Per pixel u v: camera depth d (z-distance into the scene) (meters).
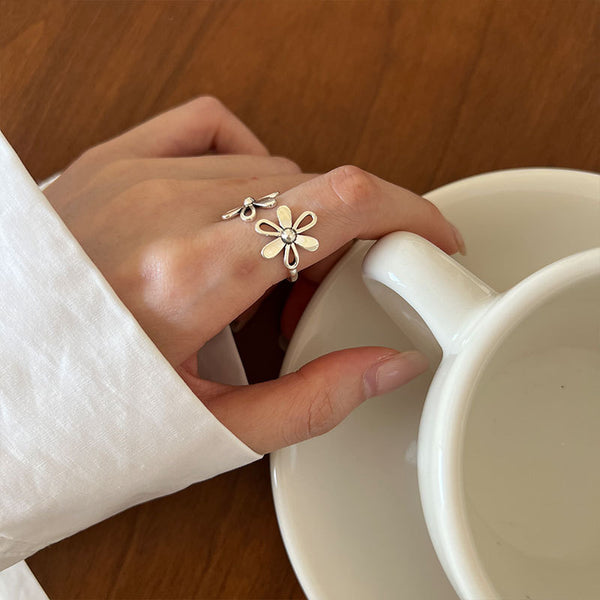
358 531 0.23
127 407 0.20
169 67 0.28
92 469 0.20
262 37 0.28
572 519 0.23
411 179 0.28
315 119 0.28
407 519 0.23
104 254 0.22
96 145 0.27
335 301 0.23
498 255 0.24
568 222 0.24
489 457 0.23
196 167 0.25
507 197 0.24
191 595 0.25
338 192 0.22
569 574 0.23
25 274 0.19
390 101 0.28
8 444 0.20
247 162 0.25
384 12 0.28
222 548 0.25
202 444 0.20
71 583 0.25
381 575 0.23
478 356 0.19
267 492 0.26
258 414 0.22
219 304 0.21
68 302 0.19
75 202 0.24
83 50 0.28
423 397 0.24
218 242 0.21
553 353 0.24
